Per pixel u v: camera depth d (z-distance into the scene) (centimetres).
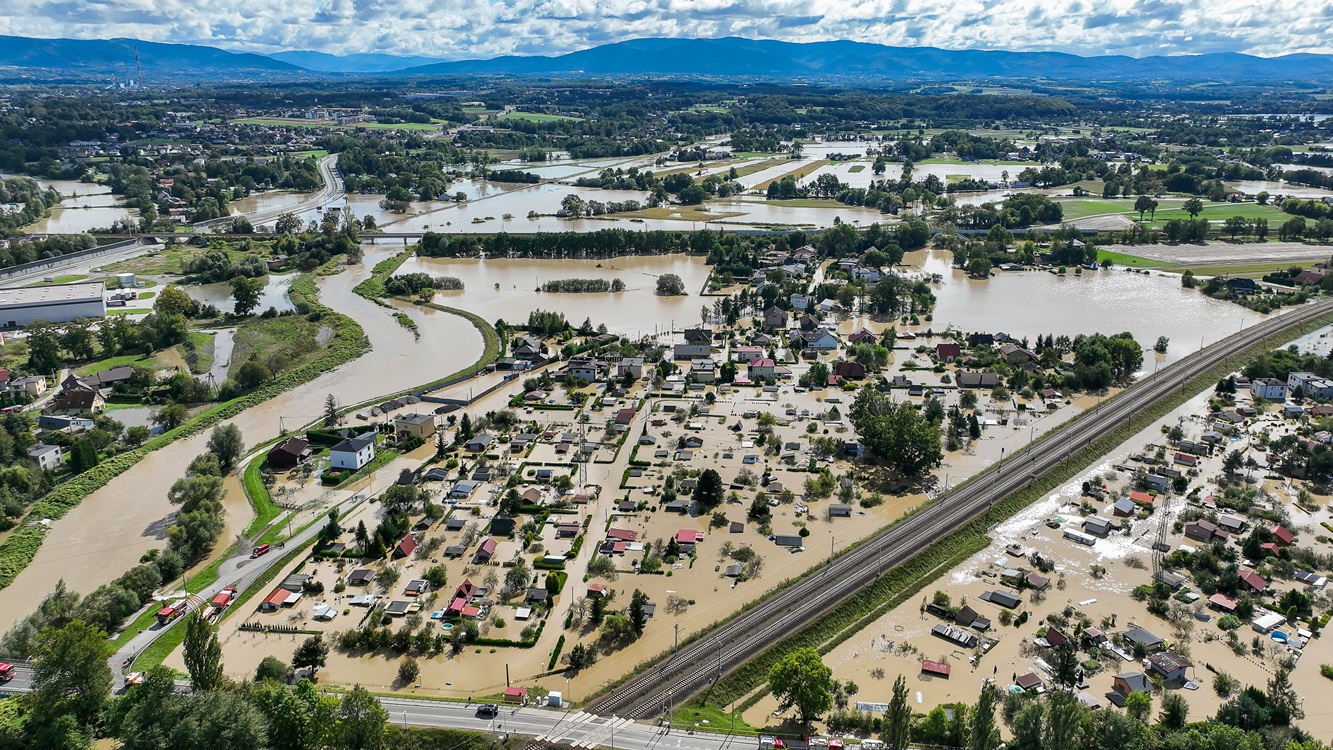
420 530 13250
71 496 14338
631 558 12525
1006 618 11194
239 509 14150
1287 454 15262
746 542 12950
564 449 16075
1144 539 13062
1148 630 10888
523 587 11738
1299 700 9556
